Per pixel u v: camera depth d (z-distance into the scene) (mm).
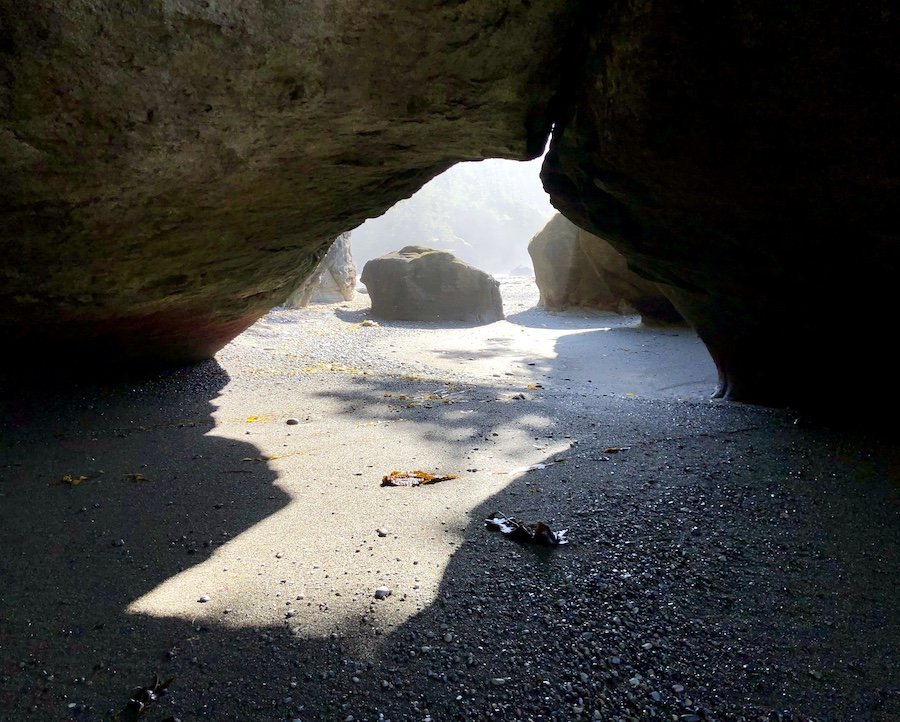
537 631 2434
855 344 4266
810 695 2096
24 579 2789
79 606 2594
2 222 3182
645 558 2912
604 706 2084
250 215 4113
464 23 2900
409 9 2758
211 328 6379
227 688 2158
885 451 3977
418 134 3596
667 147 3299
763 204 3457
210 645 2359
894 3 2312
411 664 2264
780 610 2520
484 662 2273
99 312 4789
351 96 3098
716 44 2732
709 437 4531
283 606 2584
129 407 5602
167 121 2822
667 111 3092
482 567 2867
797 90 2736
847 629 2389
